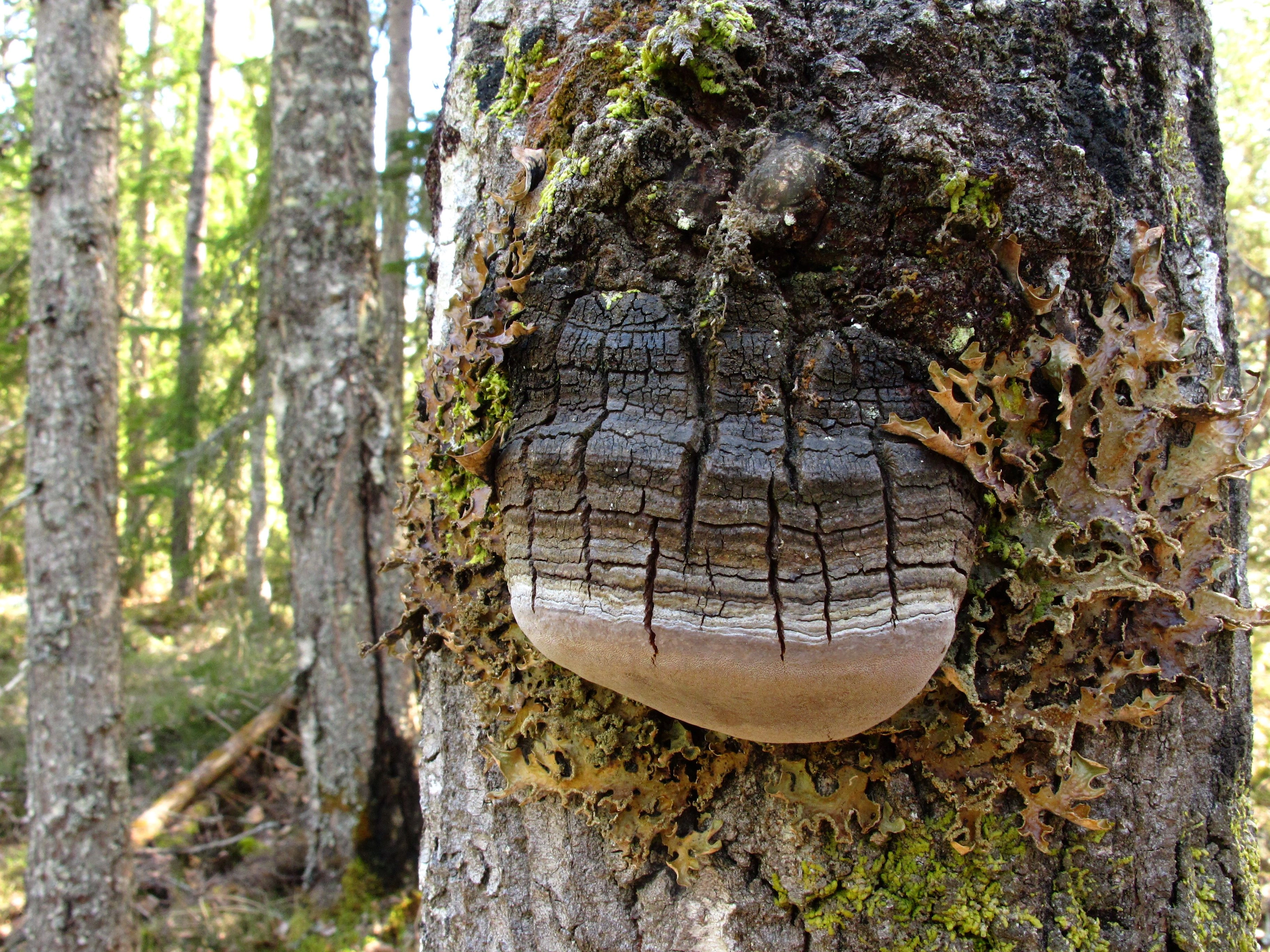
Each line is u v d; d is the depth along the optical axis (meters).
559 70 0.40
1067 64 0.37
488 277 0.38
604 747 0.39
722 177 0.35
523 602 0.36
